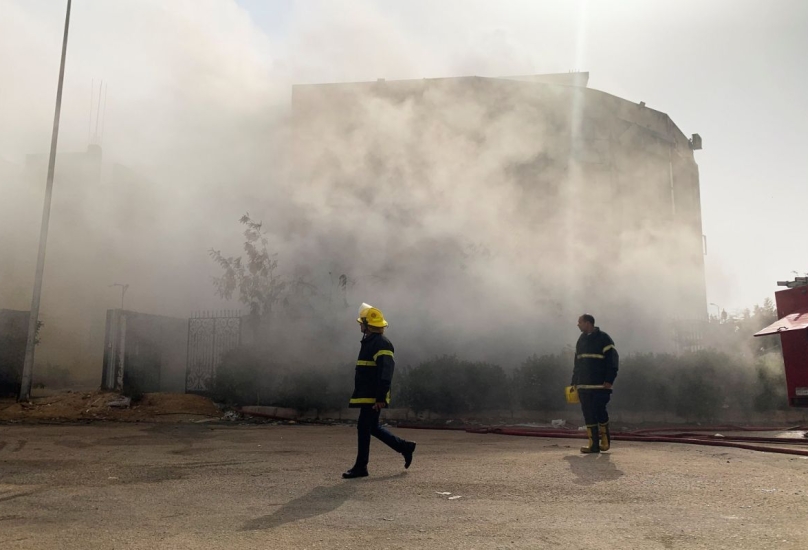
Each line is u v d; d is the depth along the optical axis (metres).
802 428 13.03
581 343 8.55
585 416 8.38
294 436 10.93
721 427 13.03
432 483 6.08
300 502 5.25
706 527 4.24
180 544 3.97
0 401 14.89
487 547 3.83
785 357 12.49
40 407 14.21
